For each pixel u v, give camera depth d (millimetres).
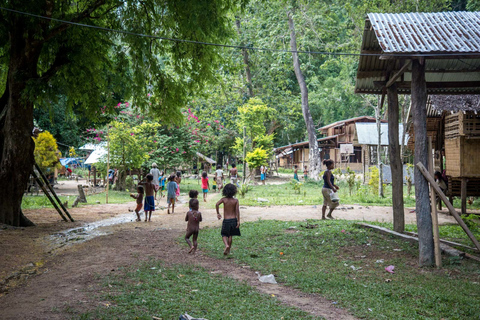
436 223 7086
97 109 13156
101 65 12859
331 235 9328
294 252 8172
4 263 7398
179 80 13727
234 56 38438
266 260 7535
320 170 35281
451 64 9914
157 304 5051
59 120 28453
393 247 8320
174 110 13984
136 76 12781
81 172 47969
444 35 7770
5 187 11602
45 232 10930
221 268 7039
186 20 10820
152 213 15836
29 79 10586
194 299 5301
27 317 4625
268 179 44500
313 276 6426
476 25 8258
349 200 19953
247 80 41031
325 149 53656
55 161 25484
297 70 35500
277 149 62281
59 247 8945
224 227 7973
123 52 12875
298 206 17766
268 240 9320
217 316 4711
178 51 12852
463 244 8617
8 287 5992
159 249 8539
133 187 29656
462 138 13609
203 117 36281
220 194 25891
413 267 7012
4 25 11078
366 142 32281
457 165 13953
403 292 5676
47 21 10672
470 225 10555
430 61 9828
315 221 11859
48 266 7266
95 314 4656
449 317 4805
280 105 41375
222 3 11609
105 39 12180
